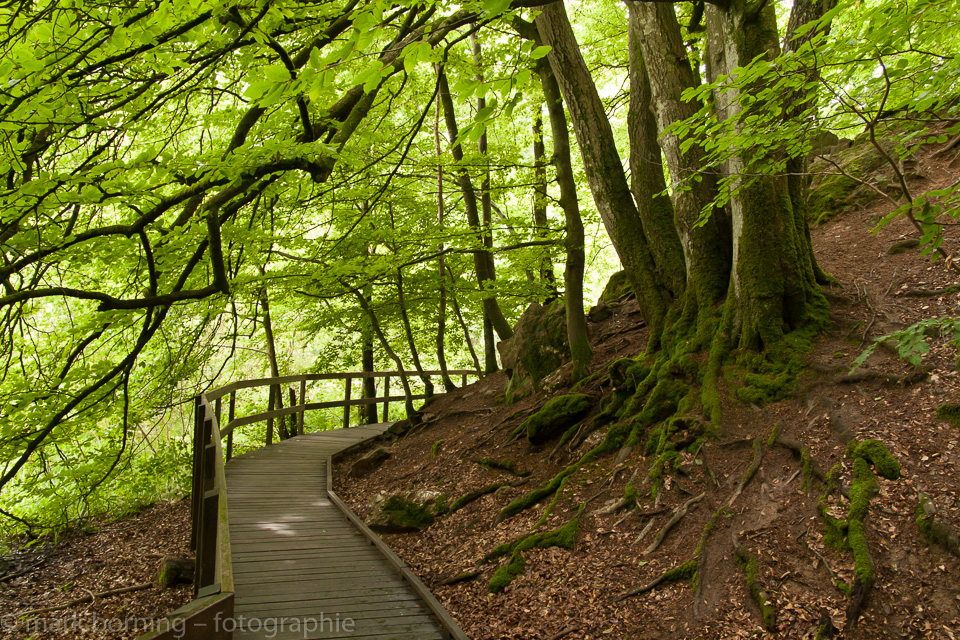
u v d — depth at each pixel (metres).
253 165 4.37
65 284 8.27
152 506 10.88
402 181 9.55
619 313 9.99
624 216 8.05
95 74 4.66
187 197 4.31
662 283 7.80
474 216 12.12
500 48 8.72
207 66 4.75
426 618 5.00
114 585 7.26
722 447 5.60
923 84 3.44
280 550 6.43
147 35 3.86
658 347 7.59
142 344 5.90
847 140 11.44
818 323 6.29
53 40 3.81
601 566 5.06
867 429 4.91
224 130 8.08
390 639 4.62
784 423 5.45
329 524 7.40
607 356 8.74
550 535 5.63
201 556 4.89
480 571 5.64
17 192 3.83
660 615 4.35
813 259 7.01
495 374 11.98
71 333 6.76
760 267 6.35
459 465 8.15
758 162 5.99
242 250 7.58
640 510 5.45
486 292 11.05
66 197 4.08
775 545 4.43
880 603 3.72
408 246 8.92
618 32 11.80
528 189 12.69
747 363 6.21
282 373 17.36
